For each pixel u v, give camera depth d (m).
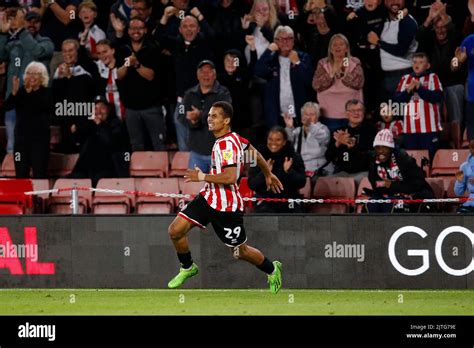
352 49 13.84
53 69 14.49
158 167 13.91
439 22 13.64
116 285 10.06
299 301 9.05
